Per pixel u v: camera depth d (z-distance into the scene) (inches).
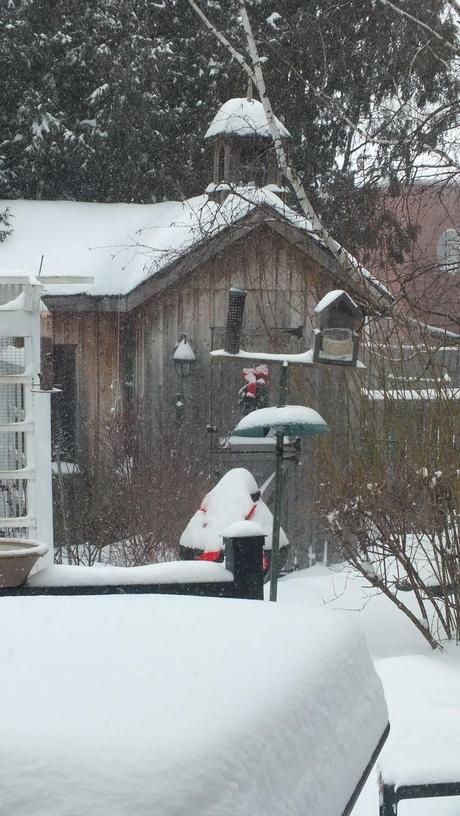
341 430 247.9
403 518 215.6
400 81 398.6
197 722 43.1
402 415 227.3
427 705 133.6
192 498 375.6
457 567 213.0
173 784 38.2
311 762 50.8
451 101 322.7
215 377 430.0
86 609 65.3
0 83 621.6
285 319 428.8
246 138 433.4
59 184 650.2
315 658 58.7
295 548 398.6
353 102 453.7
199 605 67.7
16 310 249.1
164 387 428.1
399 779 102.0
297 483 400.5
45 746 39.9
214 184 448.5
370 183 310.7
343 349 207.6
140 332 427.2
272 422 195.9
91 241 469.7
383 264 272.5
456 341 243.1
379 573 236.1
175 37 658.8
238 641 58.6
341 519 225.1
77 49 628.4
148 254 424.2
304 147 535.8
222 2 631.2
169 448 409.1
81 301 416.2
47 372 246.7
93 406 432.5
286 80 543.8
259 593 142.2
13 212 504.7
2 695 46.3
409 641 213.5
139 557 358.9
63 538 370.0
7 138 642.2
